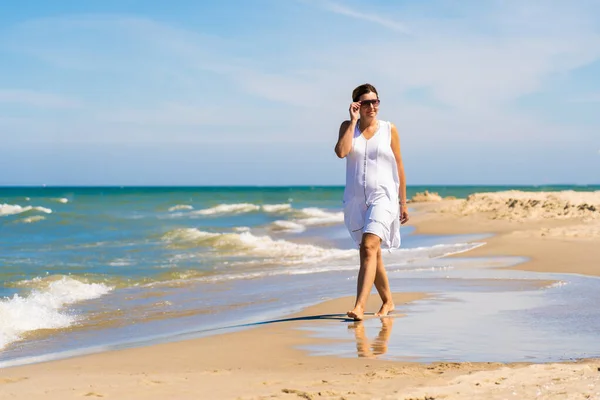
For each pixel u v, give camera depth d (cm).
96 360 510
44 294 1003
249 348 527
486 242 1574
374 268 636
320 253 1678
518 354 472
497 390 343
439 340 530
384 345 515
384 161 629
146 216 3975
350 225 650
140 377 420
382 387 360
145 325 741
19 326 741
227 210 4666
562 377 371
